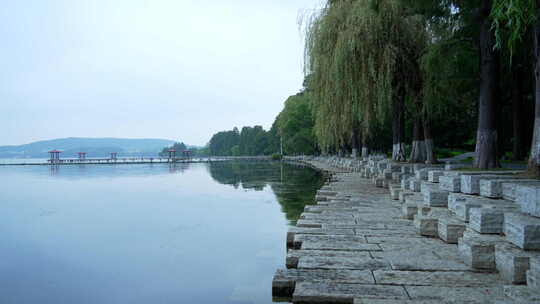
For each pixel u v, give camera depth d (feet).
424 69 50.65
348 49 49.80
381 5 50.37
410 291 15.94
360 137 135.74
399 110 66.08
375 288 16.37
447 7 46.14
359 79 51.11
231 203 59.26
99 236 37.96
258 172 148.66
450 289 16.01
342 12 53.72
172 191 80.53
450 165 40.65
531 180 23.62
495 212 19.13
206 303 20.76
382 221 32.01
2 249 33.42
